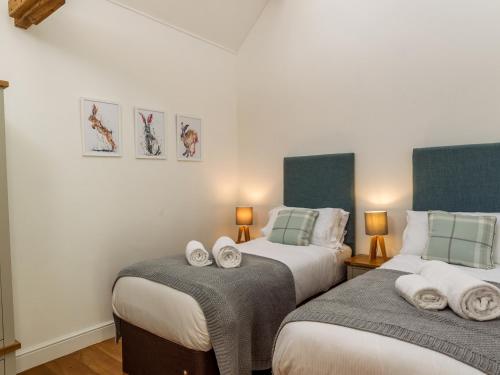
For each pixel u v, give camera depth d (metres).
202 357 1.88
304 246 3.11
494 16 2.74
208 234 3.95
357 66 3.42
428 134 3.05
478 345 1.26
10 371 2.11
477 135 2.82
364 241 3.42
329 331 1.46
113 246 3.03
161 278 2.15
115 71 3.05
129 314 2.23
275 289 2.26
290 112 3.90
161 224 3.44
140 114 3.24
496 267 2.30
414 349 1.27
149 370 2.18
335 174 3.52
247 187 4.29
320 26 3.65
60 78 2.69
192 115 3.76
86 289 2.84
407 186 3.16
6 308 2.09
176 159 3.59
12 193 2.44
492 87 2.75
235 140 4.32
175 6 3.42
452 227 2.50
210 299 1.89
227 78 4.21
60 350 2.65
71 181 2.75
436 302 1.63
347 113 3.50
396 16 3.18
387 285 1.96
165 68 3.47
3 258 2.08
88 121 2.85
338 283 3.12
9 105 2.42
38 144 2.56
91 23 2.88
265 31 4.06
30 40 2.53
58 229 2.67
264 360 2.12
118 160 3.07
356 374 1.33
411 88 3.12
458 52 2.89
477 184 2.77
